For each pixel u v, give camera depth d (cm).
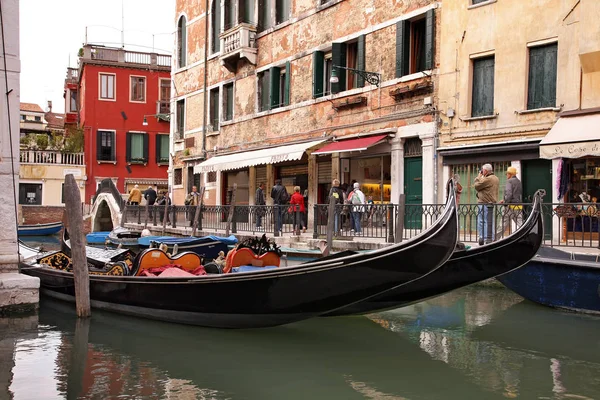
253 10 2097
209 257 1334
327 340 751
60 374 623
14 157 897
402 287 786
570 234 983
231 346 723
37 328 815
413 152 1505
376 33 1602
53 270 986
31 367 645
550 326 809
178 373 627
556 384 589
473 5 1360
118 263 941
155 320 839
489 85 1351
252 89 2103
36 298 887
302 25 1862
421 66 1516
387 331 795
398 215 1151
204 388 582
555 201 1205
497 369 637
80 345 732
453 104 1397
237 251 862
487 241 1045
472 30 1362
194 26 2491
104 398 554
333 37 1745
